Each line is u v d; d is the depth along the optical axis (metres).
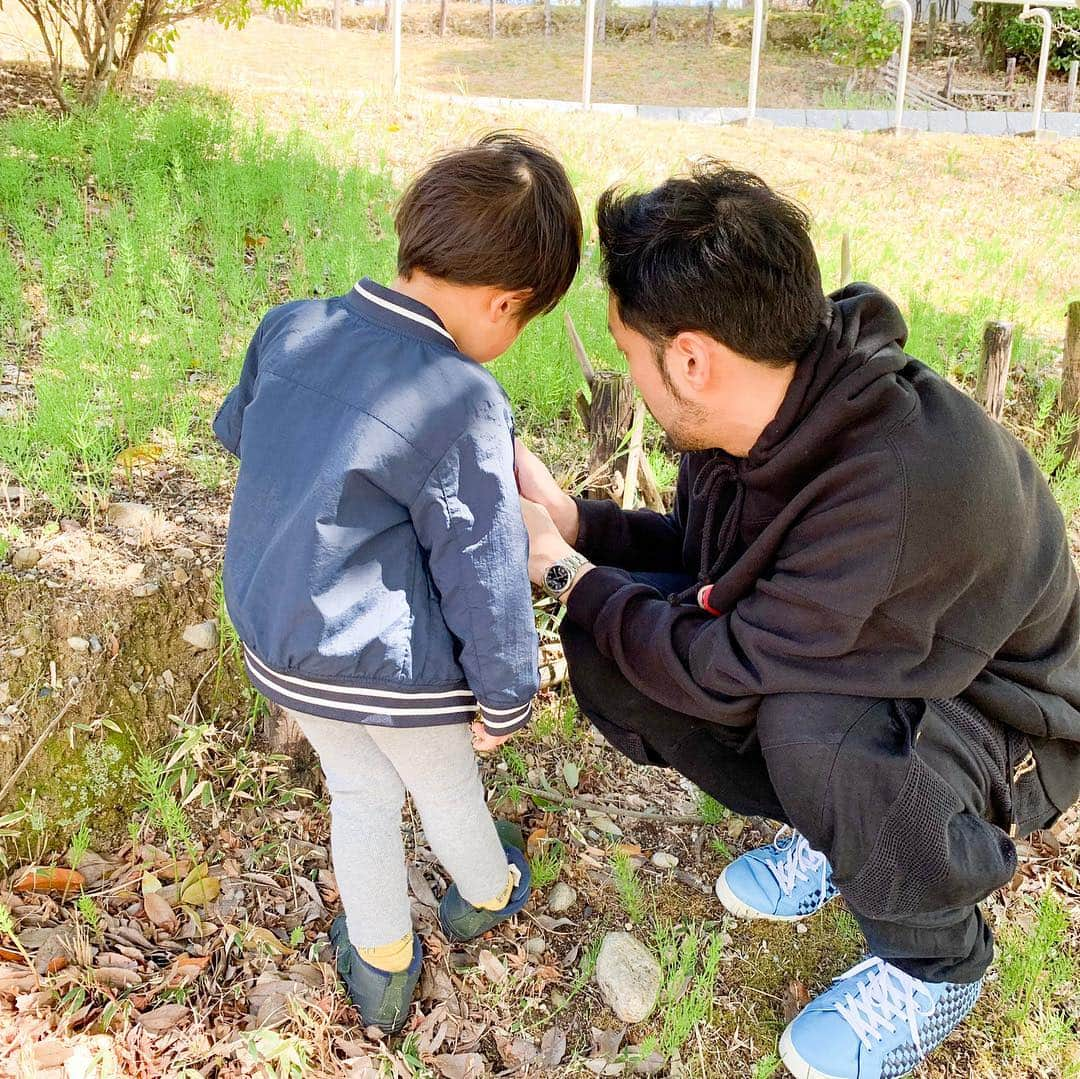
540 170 1.81
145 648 2.39
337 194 4.84
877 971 2.04
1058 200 7.38
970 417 1.76
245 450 1.78
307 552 1.65
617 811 2.49
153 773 2.19
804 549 1.77
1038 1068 2.06
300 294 3.79
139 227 3.88
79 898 2.11
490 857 2.04
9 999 1.91
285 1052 1.88
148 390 3.02
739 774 2.11
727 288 1.66
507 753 2.54
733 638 1.88
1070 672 1.99
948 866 1.74
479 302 1.82
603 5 17.45
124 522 2.59
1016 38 16.80
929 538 1.68
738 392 1.80
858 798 1.77
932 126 10.05
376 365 1.71
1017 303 5.16
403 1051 1.97
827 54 16.89
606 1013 2.09
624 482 2.68
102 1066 1.84
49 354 3.03
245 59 10.39
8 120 5.24
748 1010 2.13
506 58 15.24
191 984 2.01
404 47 15.12
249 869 2.25
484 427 1.71
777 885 2.25
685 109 9.05
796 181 6.97
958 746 1.82
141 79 6.64
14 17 7.98
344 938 2.08
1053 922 2.11
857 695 1.79
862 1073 1.93
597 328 3.83
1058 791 2.02
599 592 2.04
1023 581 1.81
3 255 3.59
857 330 1.77
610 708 2.17
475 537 1.69
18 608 2.31
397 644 1.70
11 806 2.18
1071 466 3.69
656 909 2.28
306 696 1.72
